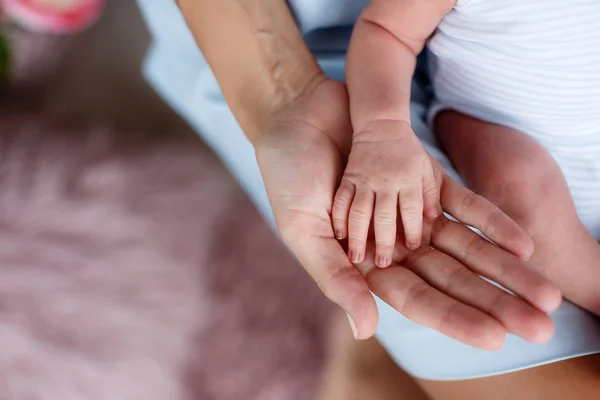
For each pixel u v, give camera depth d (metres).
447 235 0.59
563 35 0.63
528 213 0.67
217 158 1.41
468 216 0.60
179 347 1.26
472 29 0.67
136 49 1.52
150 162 1.41
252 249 1.32
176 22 0.85
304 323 1.24
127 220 1.35
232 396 1.21
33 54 1.52
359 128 0.63
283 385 1.20
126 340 1.27
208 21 0.71
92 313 1.29
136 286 1.31
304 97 0.68
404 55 0.68
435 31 0.70
